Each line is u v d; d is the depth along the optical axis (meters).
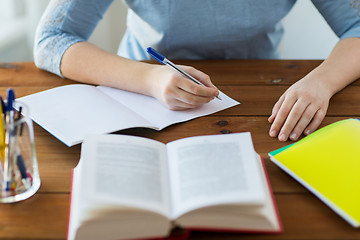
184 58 1.25
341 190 0.62
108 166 0.61
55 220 0.59
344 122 0.79
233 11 1.14
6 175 0.61
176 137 0.78
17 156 0.60
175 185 0.60
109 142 0.66
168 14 1.15
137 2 1.16
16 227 0.58
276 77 1.04
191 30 1.17
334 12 1.12
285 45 1.94
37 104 0.85
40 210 0.61
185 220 0.55
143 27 1.23
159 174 0.62
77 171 0.68
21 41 2.00
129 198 0.55
